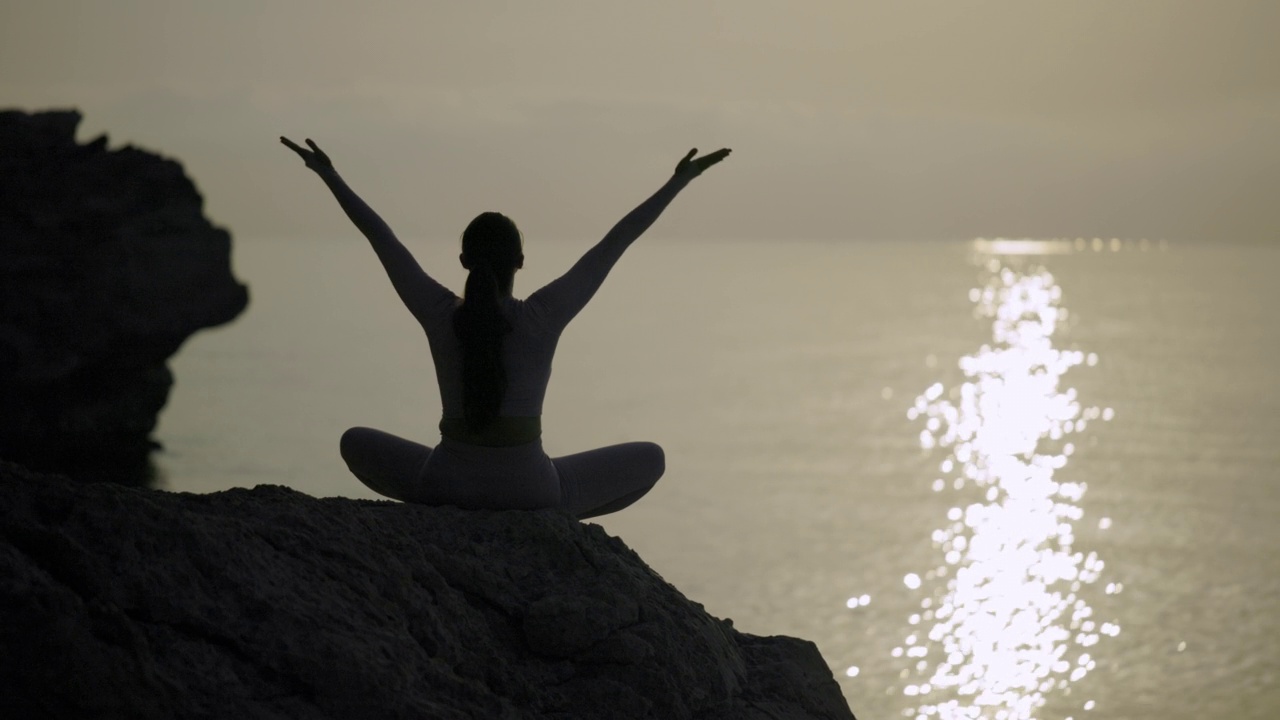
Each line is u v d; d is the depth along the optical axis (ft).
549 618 12.39
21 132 133.59
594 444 332.80
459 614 12.19
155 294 139.44
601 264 13.66
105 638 9.11
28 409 133.49
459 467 13.74
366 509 13.39
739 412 406.21
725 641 14.11
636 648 12.48
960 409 417.90
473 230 13.62
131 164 140.36
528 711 11.71
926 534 226.17
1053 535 223.92
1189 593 179.52
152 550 10.12
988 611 172.55
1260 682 137.18
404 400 377.50
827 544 216.13
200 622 9.79
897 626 165.07
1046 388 468.34
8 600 8.86
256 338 608.60
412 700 10.16
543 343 13.52
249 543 10.96
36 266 129.49
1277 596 175.83
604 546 14.37
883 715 130.21
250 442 266.16
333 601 10.86
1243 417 384.27
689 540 218.59
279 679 9.80
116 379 144.36
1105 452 324.80
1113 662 147.54
